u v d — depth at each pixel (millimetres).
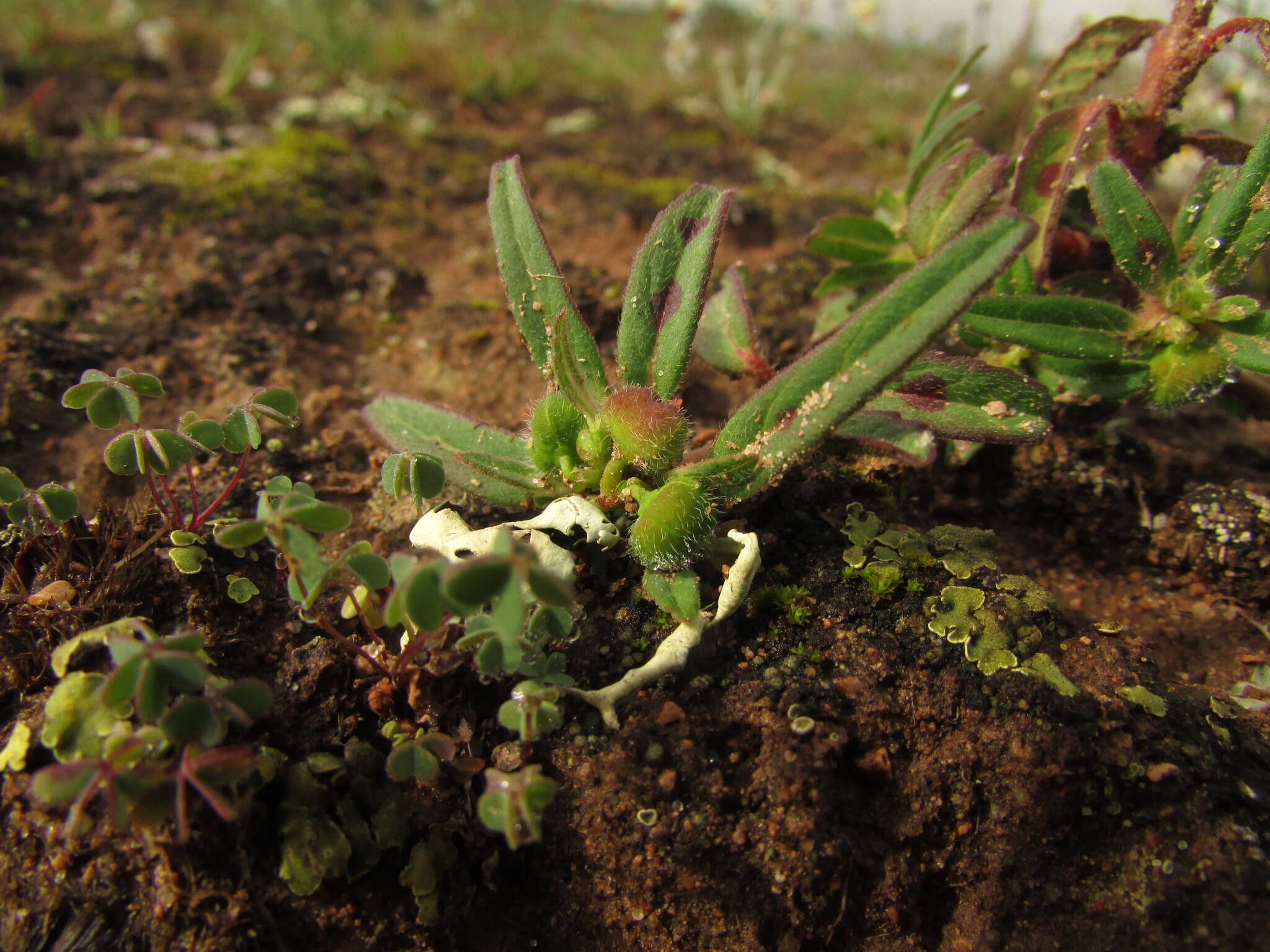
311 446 63
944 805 46
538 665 46
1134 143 60
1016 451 62
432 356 75
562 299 53
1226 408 61
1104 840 46
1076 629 51
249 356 71
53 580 49
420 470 46
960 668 48
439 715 47
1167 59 58
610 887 45
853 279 63
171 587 50
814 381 46
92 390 46
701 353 63
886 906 45
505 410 69
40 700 45
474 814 45
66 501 47
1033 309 53
